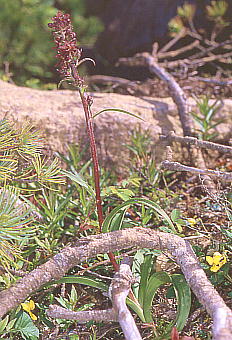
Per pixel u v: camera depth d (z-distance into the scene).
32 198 2.95
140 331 2.20
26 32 5.90
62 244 2.62
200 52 4.95
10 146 2.34
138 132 3.41
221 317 1.81
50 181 2.37
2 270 2.31
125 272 2.13
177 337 1.90
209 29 4.84
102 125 3.39
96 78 4.72
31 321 2.17
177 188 3.25
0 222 1.95
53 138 3.33
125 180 3.00
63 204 2.70
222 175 2.35
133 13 5.31
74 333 2.24
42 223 2.67
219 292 2.37
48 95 3.76
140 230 2.22
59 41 2.14
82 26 5.92
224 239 2.50
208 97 3.54
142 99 3.78
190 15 4.61
